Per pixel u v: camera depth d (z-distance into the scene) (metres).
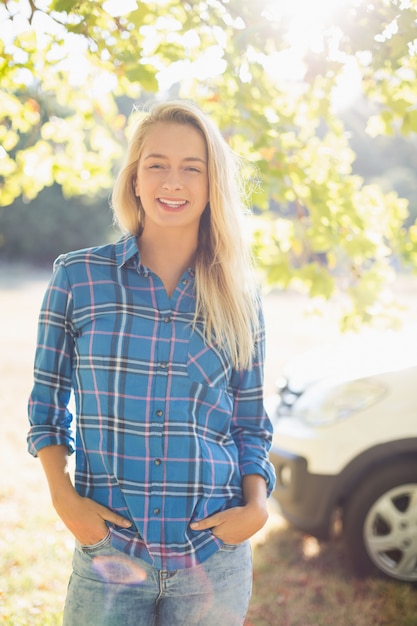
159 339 1.81
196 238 2.01
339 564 3.99
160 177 1.93
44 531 4.39
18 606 3.38
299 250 4.24
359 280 4.25
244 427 2.04
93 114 4.69
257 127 3.86
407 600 3.50
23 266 30.77
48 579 3.72
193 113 1.96
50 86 4.41
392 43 3.23
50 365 1.84
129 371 1.77
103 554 1.76
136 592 1.77
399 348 4.10
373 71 3.56
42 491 5.19
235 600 1.86
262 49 3.40
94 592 1.77
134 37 3.59
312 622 3.41
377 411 3.68
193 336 1.85
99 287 1.83
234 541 1.83
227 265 1.99
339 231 4.14
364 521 3.65
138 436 1.76
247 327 1.99
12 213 30.89
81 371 1.80
